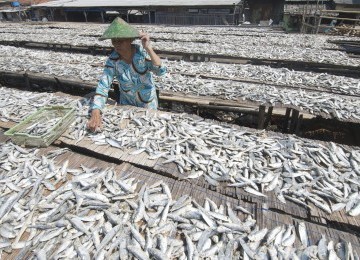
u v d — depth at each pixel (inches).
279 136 156.6
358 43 550.6
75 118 171.9
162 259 84.7
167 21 986.7
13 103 202.8
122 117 174.1
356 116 217.8
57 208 104.5
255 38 600.7
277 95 252.7
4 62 390.3
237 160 133.3
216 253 88.0
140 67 167.5
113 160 140.5
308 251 87.7
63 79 320.2
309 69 410.0
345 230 103.9
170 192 114.1
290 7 922.7
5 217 101.0
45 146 145.6
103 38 144.8
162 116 175.6
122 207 105.9
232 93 261.9
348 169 126.8
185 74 337.1
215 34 671.8
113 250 89.4
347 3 861.8
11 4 1480.1
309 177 121.5
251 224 98.2
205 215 100.7
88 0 1237.1
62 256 86.4
